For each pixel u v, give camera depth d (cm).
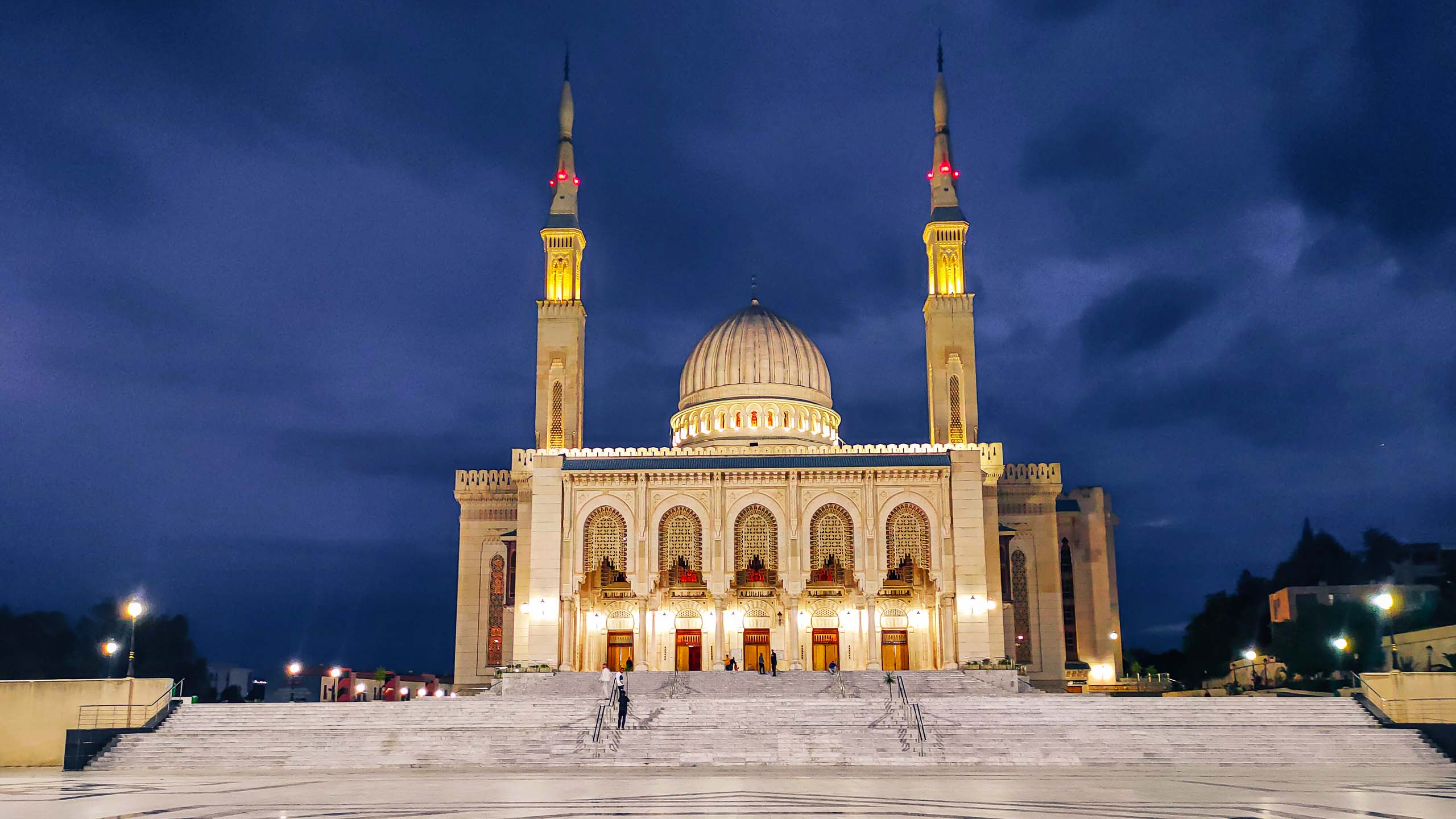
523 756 4403
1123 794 3036
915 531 7269
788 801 2795
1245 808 2659
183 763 4444
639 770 4116
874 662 7012
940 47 8775
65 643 9062
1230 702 5006
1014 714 4950
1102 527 9088
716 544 7188
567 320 8056
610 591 7475
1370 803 2795
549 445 7850
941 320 8012
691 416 8856
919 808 2625
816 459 7419
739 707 4997
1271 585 11200
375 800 2898
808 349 9069
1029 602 8569
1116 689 8669
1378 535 11181
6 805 2791
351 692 9512
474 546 8912
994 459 7675
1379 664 7931
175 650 9494
